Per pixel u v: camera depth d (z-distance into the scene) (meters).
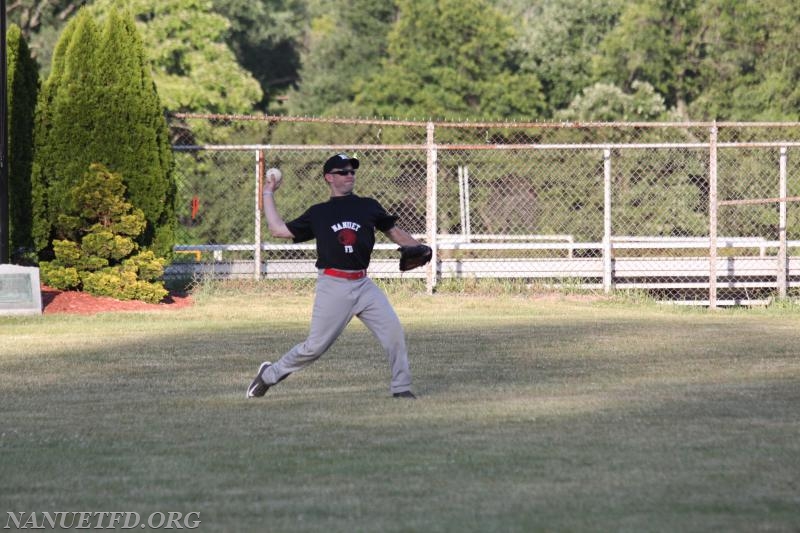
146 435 22.92
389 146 60.41
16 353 37.66
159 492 18.14
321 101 166.25
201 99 133.00
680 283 63.78
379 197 78.94
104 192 55.56
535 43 149.12
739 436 22.38
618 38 141.38
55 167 56.59
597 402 26.86
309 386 30.12
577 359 35.62
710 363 34.56
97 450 21.42
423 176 79.81
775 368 33.34
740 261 64.56
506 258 68.25
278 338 42.06
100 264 56.22
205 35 138.12
